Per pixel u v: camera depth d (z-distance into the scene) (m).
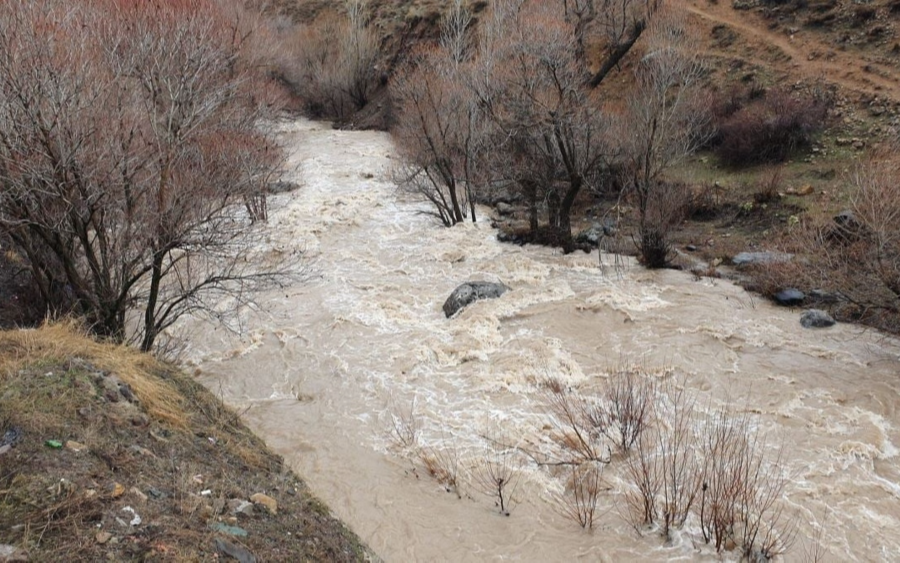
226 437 6.88
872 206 10.14
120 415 5.86
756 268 13.09
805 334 10.69
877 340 10.35
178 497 5.06
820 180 15.66
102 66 9.62
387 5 37.62
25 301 9.45
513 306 12.16
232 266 10.23
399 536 6.80
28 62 7.89
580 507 7.21
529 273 13.73
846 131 16.84
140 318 10.73
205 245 8.91
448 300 12.52
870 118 16.81
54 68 8.10
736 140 17.69
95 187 8.07
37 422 5.20
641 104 14.32
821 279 11.12
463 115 16.92
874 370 9.55
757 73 19.84
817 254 11.56
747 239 14.61
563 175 15.88
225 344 11.38
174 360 9.89
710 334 10.80
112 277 9.65
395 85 22.20
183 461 5.75
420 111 16.86
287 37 37.34
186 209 8.94
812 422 8.51
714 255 14.12
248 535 4.99
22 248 9.12
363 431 8.84
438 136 17.11
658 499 7.20
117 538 4.31
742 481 7.23
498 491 7.29
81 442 5.19
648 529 6.83
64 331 7.24
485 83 15.76
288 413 9.34
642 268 13.82
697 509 7.00
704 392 9.34
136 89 9.85
